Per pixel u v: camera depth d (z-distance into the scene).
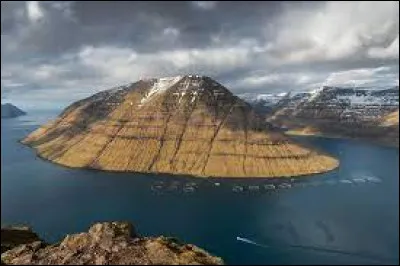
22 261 42.31
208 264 41.69
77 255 42.16
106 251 42.56
